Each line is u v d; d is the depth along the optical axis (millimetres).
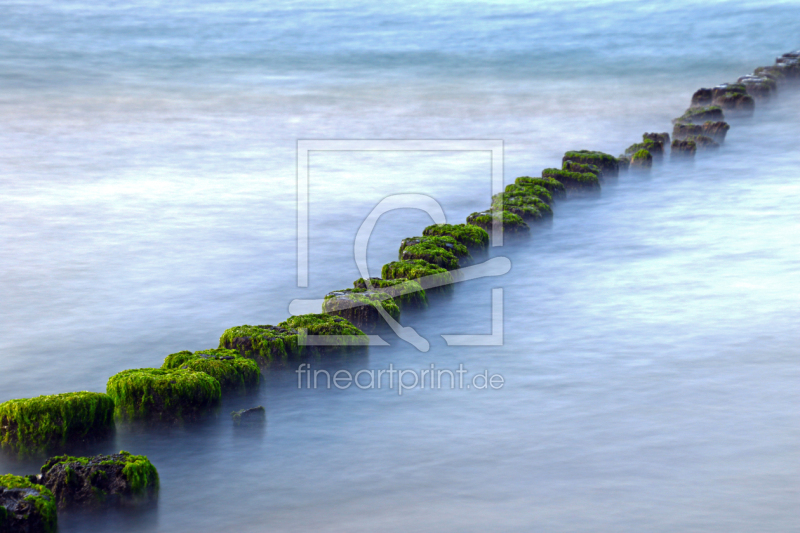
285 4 54406
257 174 21547
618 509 7168
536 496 7406
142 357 10781
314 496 7535
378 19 49875
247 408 9203
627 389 9500
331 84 35156
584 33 44781
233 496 7566
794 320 11367
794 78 31781
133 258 14844
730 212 17031
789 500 7242
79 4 53281
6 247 15367
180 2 55000
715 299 12273
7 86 33500
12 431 8203
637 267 13930
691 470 7754
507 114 29578
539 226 16469
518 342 11008
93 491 7266
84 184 20266
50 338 11336
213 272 14164
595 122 28031
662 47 41031
